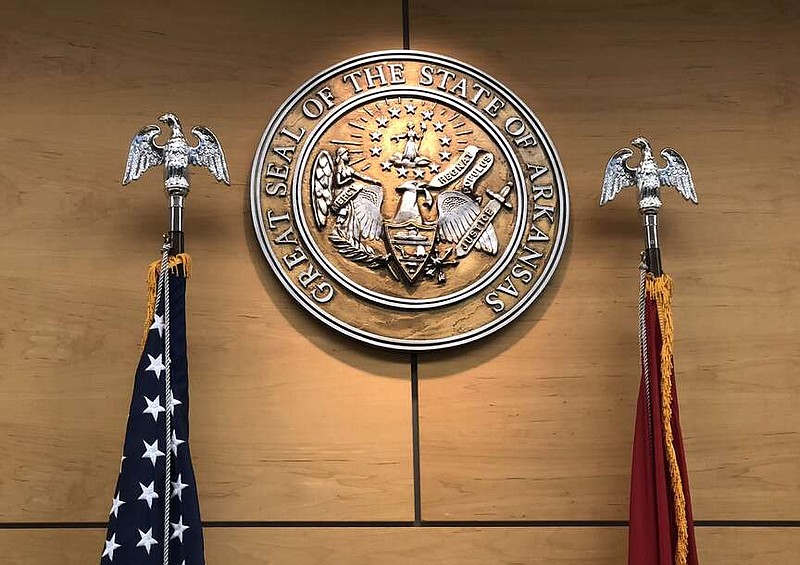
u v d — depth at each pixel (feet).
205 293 8.48
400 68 9.00
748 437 8.52
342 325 8.40
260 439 8.24
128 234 8.59
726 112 9.19
